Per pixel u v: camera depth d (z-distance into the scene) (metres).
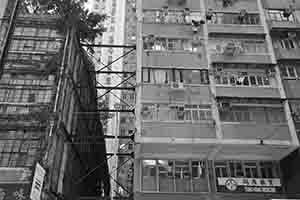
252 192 14.23
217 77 15.75
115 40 40.38
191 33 16.98
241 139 13.99
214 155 14.82
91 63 21.09
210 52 16.42
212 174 14.62
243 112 14.81
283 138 14.13
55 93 13.81
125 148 29.59
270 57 16.36
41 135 12.93
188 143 13.78
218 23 17.45
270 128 14.38
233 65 15.92
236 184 14.35
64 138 14.66
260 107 14.98
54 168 13.12
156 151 14.59
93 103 21.42
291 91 15.56
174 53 16.36
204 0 18.09
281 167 15.16
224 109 14.70
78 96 17.25
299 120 14.84
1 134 12.91
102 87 18.14
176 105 14.82
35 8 18.11
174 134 14.00
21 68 14.47
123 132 31.91
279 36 17.16
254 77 15.85
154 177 14.35
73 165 16.30
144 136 13.88
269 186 14.47
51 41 15.36
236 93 15.27
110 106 33.50
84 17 17.97
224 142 13.84
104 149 24.45
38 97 13.84
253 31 17.20
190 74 15.74
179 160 15.06
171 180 14.31
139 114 14.45
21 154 12.49
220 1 18.14
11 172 11.76
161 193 13.90
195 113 14.69
